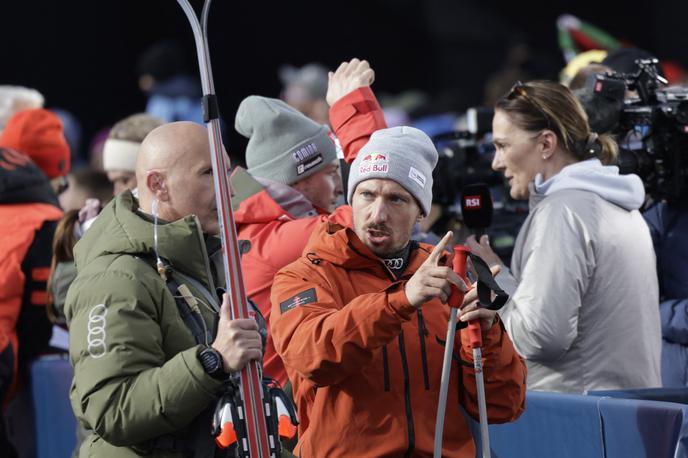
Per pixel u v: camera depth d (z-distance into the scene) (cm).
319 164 1655
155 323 1199
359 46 4550
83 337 1181
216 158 1200
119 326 1177
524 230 1555
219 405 1180
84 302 1198
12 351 1947
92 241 1248
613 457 1364
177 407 1159
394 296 1164
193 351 1167
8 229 1970
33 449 2000
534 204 1565
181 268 1235
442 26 4478
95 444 1220
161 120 2009
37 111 2175
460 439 1256
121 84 4584
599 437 1381
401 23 4528
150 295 1200
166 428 1170
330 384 1205
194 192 1252
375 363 1228
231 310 1184
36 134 2156
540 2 4353
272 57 4550
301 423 1284
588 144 1588
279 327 1232
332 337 1180
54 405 1956
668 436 1295
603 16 4262
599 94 1714
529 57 3080
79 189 2412
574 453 1413
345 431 1224
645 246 1558
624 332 1521
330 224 1287
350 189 1270
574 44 2886
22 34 4506
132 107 4597
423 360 1241
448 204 1916
